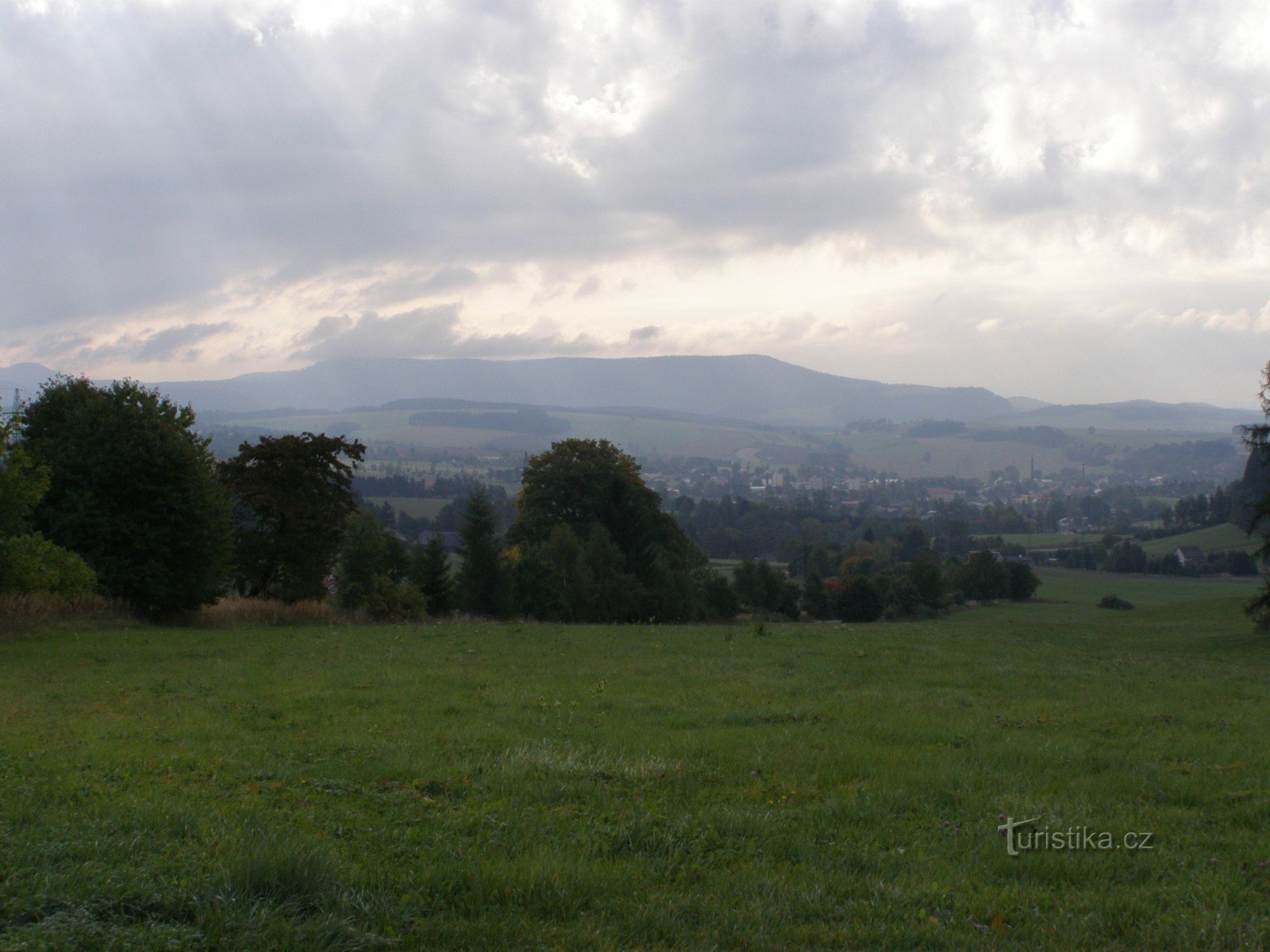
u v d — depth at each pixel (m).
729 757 10.89
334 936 5.36
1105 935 5.91
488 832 7.56
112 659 20.75
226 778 9.21
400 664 20.98
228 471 38.91
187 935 5.16
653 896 6.28
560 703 15.35
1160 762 11.20
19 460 26.28
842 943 5.67
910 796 9.23
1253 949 5.68
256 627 32.16
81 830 6.93
